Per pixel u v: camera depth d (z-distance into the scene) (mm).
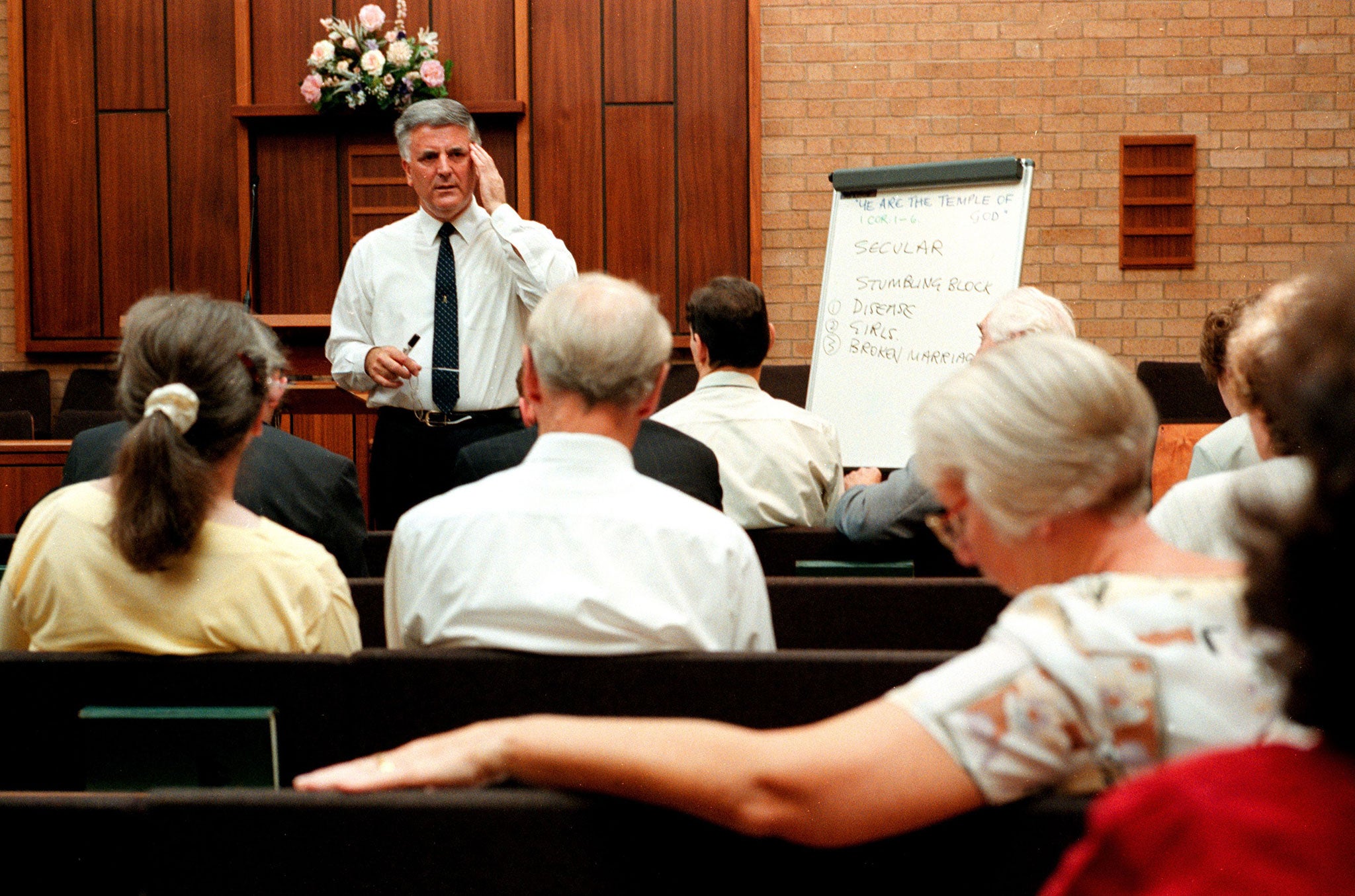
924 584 2080
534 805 1187
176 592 1624
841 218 4742
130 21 7113
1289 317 715
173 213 7141
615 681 1532
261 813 1217
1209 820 640
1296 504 664
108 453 2404
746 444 2932
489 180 3994
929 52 7148
